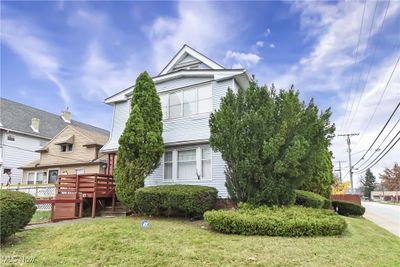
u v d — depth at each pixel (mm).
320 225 8305
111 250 6828
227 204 12156
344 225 8789
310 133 9961
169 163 14203
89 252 6727
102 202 14156
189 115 14000
